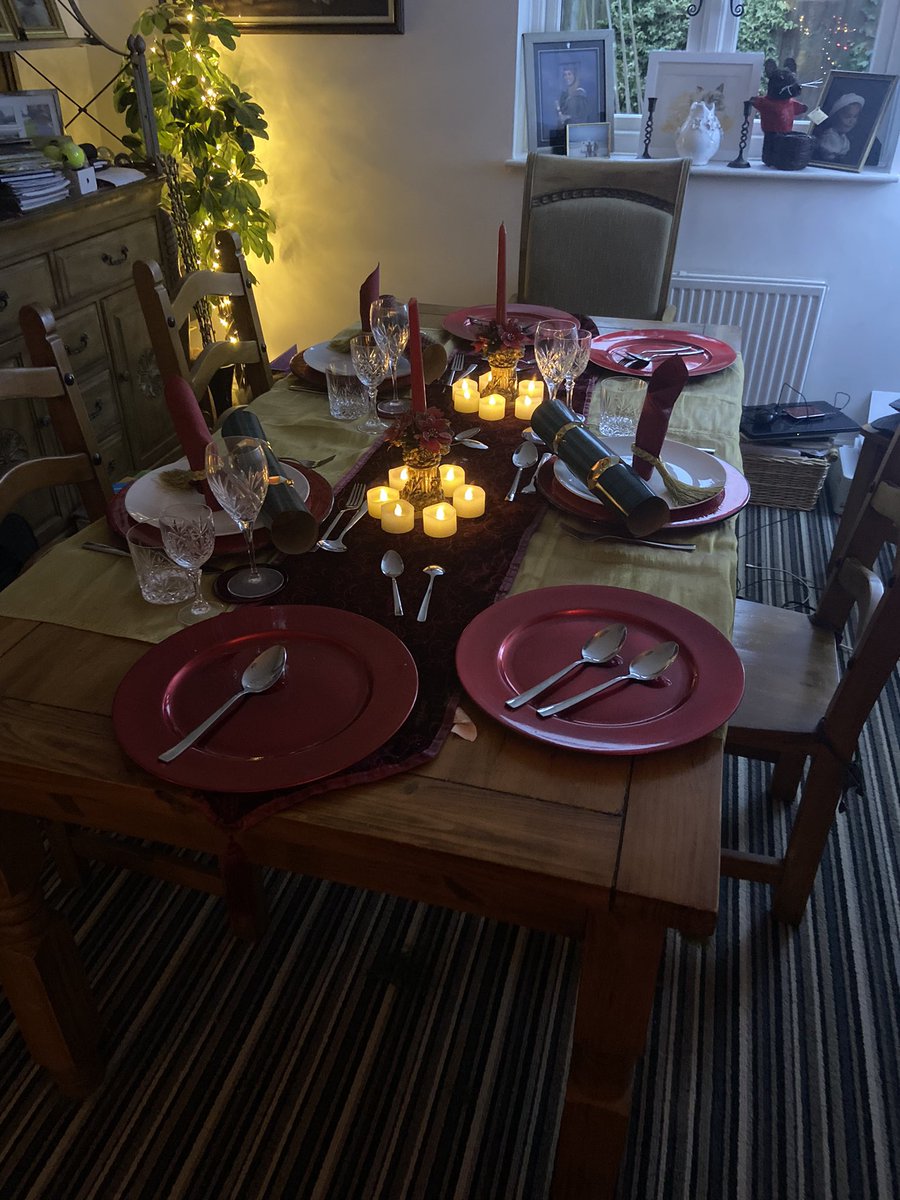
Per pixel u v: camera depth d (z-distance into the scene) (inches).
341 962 60.2
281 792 34.3
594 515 51.7
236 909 58.6
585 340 63.1
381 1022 56.6
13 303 89.0
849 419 112.3
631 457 58.0
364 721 36.7
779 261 116.9
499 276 69.3
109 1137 50.8
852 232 112.9
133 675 38.9
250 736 36.3
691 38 115.7
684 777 35.1
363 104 120.5
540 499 55.1
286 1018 56.8
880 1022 57.1
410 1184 48.7
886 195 109.7
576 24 118.6
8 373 54.5
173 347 68.0
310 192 128.6
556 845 32.3
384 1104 52.3
